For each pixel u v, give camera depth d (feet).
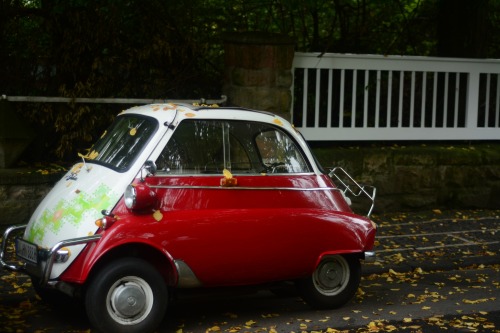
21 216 29.45
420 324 21.48
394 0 40.52
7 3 32.55
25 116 31.60
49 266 18.62
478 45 41.45
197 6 37.37
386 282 26.32
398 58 37.01
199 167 20.49
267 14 40.60
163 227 19.39
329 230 21.59
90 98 31.48
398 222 34.76
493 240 31.99
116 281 18.99
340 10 40.73
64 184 21.30
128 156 20.34
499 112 39.81
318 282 22.31
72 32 32.81
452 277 27.17
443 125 38.40
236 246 20.29
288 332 20.66
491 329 21.13
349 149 36.04
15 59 32.55
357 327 21.13
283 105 33.65
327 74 36.83
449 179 37.60
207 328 20.97
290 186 21.45
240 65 33.14
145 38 34.06
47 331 20.16
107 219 18.89
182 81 34.06
